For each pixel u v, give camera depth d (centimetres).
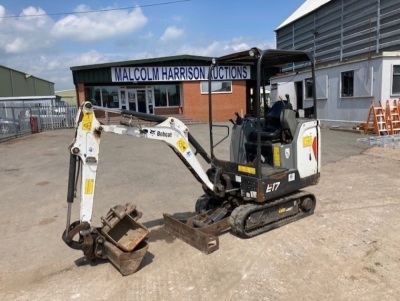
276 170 477
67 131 2070
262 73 580
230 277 370
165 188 732
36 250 462
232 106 2377
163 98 2372
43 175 897
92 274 392
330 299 322
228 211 500
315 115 524
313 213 545
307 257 405
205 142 1331
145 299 338
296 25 2191
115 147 1327
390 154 983
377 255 402
